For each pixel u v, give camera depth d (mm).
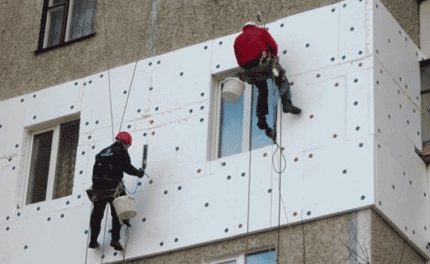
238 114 23484
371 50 22453
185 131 23609
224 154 23281
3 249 24453
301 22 23328
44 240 24141
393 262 21312
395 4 23625
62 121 25344
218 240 22297
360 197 21359
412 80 23406
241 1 24297
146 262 22844
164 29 24953
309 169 22000
